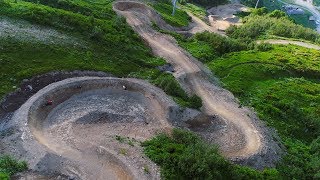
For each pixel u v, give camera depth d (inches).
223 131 1665.8
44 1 2315.5
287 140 1738.4
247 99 2009.1
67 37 1909.4
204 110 1812.3
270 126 1793.8
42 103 1454.2
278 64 2385.6
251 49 2655.0
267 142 1614.2
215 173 1209.4
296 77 2361.0
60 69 1668.3
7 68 1544.0
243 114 1820.9
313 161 1573.6
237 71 2260.1
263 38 2979.8
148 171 1160.2
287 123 1868.8
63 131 1353.3
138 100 1679.4
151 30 2615.7
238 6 4655.5
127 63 1967.3
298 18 6560.0
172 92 1776.6
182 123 1636.3
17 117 1342.3
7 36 1704.0
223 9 4493.1
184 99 1784.0
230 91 2062.0
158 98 1679.4
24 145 1234.6
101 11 2518.5
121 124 1465.3
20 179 1125.1
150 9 3031.5
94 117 1465.3
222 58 2428.6
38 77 1578.5
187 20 3430.1
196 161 1198.3
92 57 1861.5
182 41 2596.0
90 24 2079.2
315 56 2620.6
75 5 2373.3
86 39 1977.1
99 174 1176.8
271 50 2647.6
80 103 1556.3
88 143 1286.9
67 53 1790.1
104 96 1644.9
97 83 1662.2
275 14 3791.8
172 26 3048.7
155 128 1472.7
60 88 1549.0
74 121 1412.4
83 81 1635.1
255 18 3688.5
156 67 2042.3
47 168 1176.2
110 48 2012.8
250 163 1460.4
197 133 1609.3
